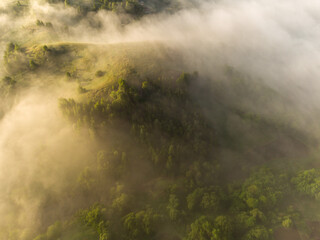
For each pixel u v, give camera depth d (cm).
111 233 9144
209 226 9344
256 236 9131
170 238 9538
